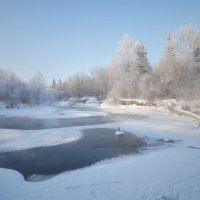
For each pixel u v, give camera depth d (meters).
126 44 69.50
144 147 18.77
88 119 37.69
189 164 13.53
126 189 10.10
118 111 52.44
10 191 10.36
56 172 13.31
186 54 50.75
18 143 20.05
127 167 13.26
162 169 12.70
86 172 12.60
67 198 9.46
